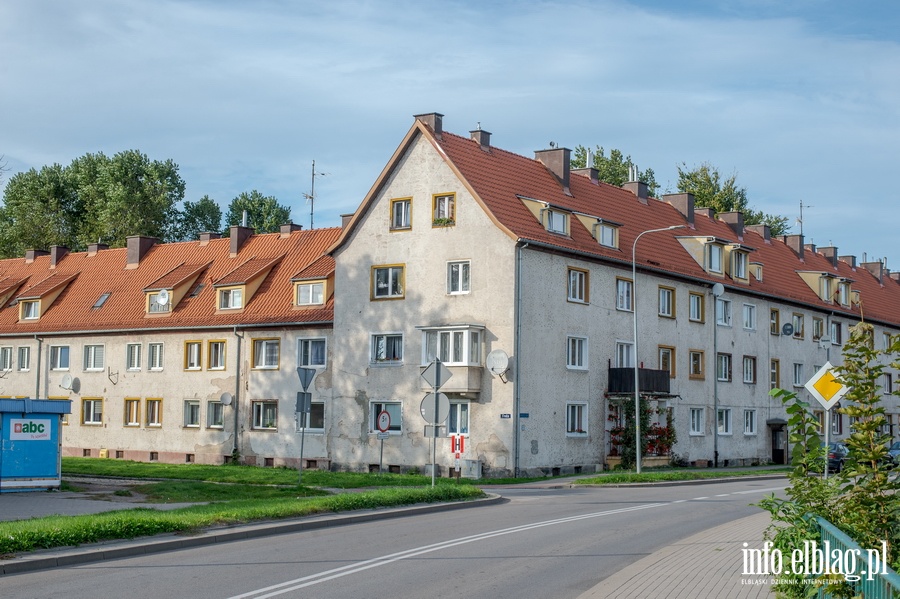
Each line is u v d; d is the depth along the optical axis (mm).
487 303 40875
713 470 45438
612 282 45812
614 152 94875
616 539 19031
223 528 19078
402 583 13773
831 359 64438
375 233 44406
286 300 49281
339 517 21578
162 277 54938
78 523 17234
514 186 44281
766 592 12953
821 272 64312
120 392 54219
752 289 55688
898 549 11359
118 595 12625
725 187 93625
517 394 39938
